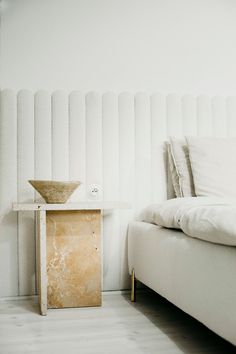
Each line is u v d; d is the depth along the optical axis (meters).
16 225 2.64
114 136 2.78
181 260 1.80
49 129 2.68
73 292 2.40
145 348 1.70
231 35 3.07
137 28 2.92
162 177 2.84
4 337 1.86
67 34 2.80
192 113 2.90
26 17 2.74
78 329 1.97
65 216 2.40
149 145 2.83
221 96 2.97
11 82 2.70
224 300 1.43
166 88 2.95
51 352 1.67
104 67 2.85
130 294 2.75
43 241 2.27
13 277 2.63
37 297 2.64
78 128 2.72
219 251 1.50
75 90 2.76
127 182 2.79
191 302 1.69
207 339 1.81
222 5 3.07
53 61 2.77
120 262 2.77
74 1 2.82
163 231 2.13
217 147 2.62
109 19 2.88
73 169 2.71
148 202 2.82
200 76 3.01
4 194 2.62
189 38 3.01
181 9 3.00
